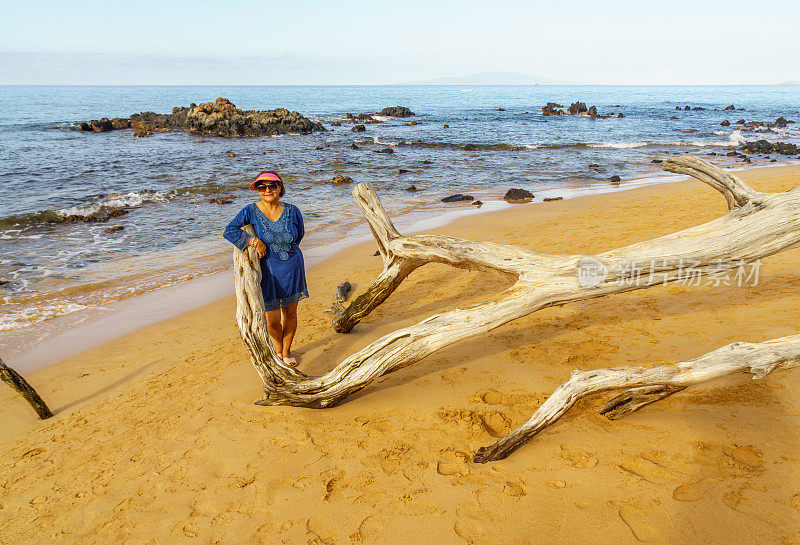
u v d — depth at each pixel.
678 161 3.88
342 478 3.20
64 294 8.23
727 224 3.54
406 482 3.10
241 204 15.28
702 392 3.81
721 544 2.42
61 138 34.25
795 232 3.38
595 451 3.23
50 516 3.14
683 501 2.72
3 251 10.63
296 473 3.29
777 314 5.16
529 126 46.00
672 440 3.26
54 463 3.77
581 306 6.05
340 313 6.08
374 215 5.11
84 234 12.02
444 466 3.22
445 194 17.08
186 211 14.33
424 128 44.97
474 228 11.79
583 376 3.32
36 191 16.75
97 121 40.09
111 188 17.33
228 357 5.47
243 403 4.32
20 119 50.84
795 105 80.19
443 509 2.84
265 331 4.02
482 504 2.85
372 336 5.63
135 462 3.62
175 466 3.51
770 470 2.88
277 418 4.02
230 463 3.47
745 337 4.65
